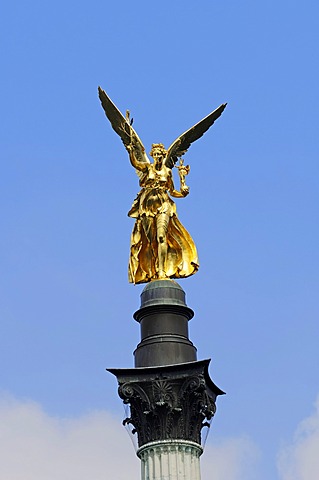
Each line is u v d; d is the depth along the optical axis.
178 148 75.25
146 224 73.12
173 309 69.44
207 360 65.88
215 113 76.00
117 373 66.75
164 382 66.12
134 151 74.31
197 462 65.75
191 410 65.88
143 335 69.12
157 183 73.62
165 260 72.56
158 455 65.06
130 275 73.31
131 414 66.88
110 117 75.06
